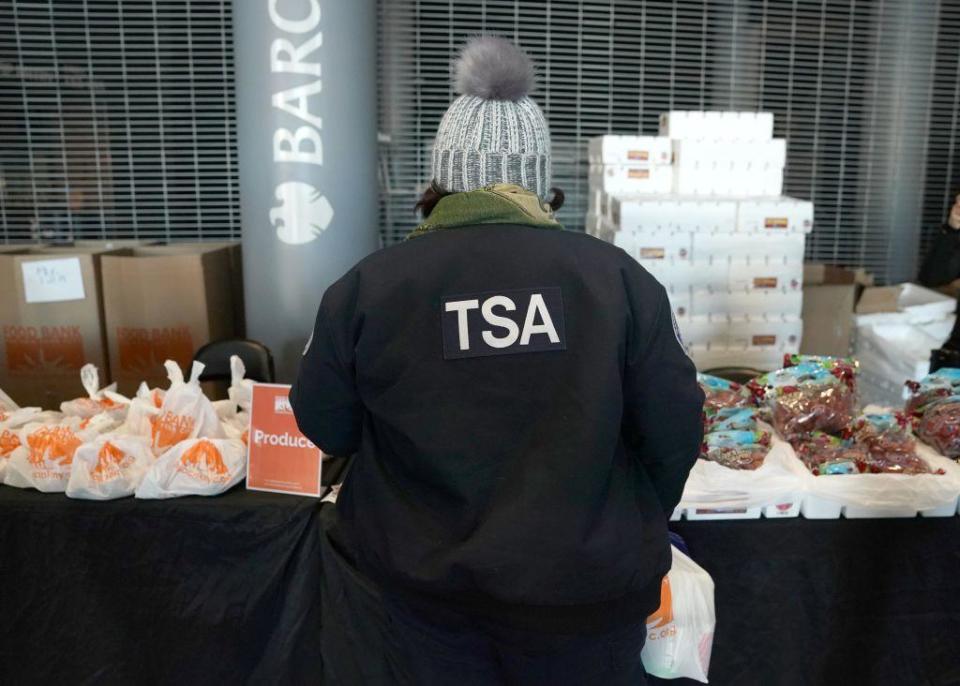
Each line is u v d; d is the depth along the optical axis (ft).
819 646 5.57
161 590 5.52
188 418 5.75
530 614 3.37
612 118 12.68
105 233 12.27
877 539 5.48
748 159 9.63
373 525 3.66
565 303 3.43
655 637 4.88
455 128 3.73
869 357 10.37
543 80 12.42
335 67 8.74
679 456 3.69
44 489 5.58
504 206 3.54
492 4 12.12
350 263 9.23
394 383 3.47
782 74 12.92
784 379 6.18
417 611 3.62
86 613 5.58
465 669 3.68
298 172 8.79
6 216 12.10
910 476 5.44
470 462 3.38
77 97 11.85
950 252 9.08
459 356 3.39
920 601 5.55
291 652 5.49
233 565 5.46
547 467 3.30
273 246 8.98
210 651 5.57
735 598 5.48
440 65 12.18
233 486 5.69
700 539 5.41
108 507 5.43
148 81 11.93
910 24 13.00
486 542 3.26
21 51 11.69
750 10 12.61
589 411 3.28
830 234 13.58
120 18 11.62
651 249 9.03
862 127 13.26
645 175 9.75
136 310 9.11
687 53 12.62
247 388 6.70
